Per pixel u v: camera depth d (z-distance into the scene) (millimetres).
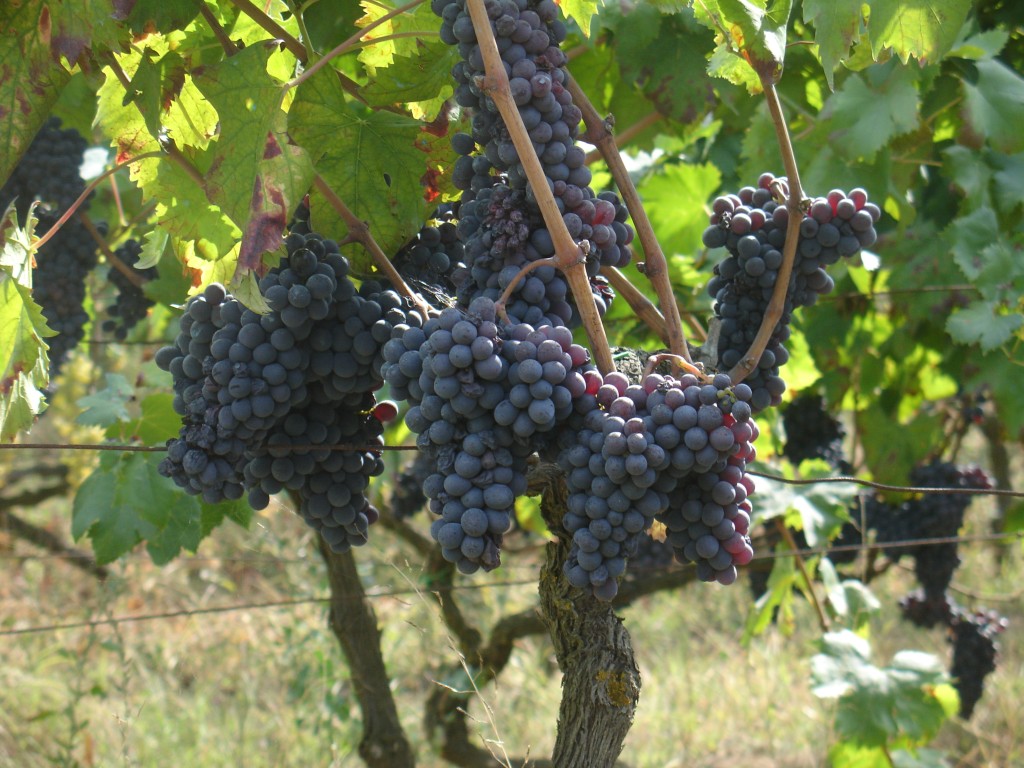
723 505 1444
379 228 1857
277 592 5793
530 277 1466
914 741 3193
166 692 5238
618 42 2887
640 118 3207
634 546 1404
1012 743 5035
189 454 1601
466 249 1543
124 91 1979
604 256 1530
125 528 2730
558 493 1693
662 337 1765
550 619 1771
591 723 1698
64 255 2766
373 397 1818
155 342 3682
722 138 3777
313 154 1833
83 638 5680
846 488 3334
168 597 6254
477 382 1346
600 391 1408
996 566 6828
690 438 1343
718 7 1636
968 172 3186
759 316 1765
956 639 3955
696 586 6793
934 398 4215
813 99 3252
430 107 1993
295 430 1694
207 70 1623
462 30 1387
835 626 3691
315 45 2023
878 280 3900
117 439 2805
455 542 1354
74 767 3865
